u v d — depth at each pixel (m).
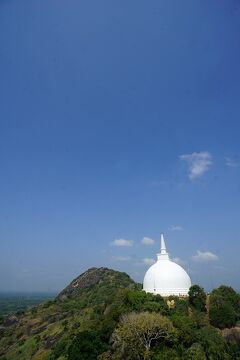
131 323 81.06
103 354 80.69
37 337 137.62
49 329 141.50
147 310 97.56
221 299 105.75
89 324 113.88
